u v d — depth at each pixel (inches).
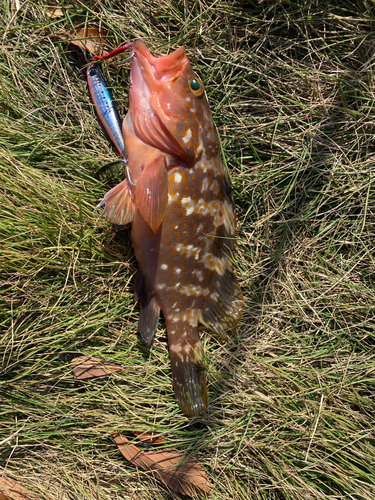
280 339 20.3
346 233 20.8
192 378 18.3
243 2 20.0
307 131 20.5
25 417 18.6
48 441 18.6
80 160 19.1
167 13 19.7
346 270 20.7
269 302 20.5
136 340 19.2
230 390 19.7
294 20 20.0
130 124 16.7
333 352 20.3
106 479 18.9
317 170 20.5
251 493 19.3
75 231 18.6
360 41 20.2
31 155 18.7
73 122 19.5
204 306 18.5
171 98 16.2
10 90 18.8
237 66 20.0
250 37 20.3
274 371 19.9
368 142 20.6
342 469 19.4
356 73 20.3
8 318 18.1
